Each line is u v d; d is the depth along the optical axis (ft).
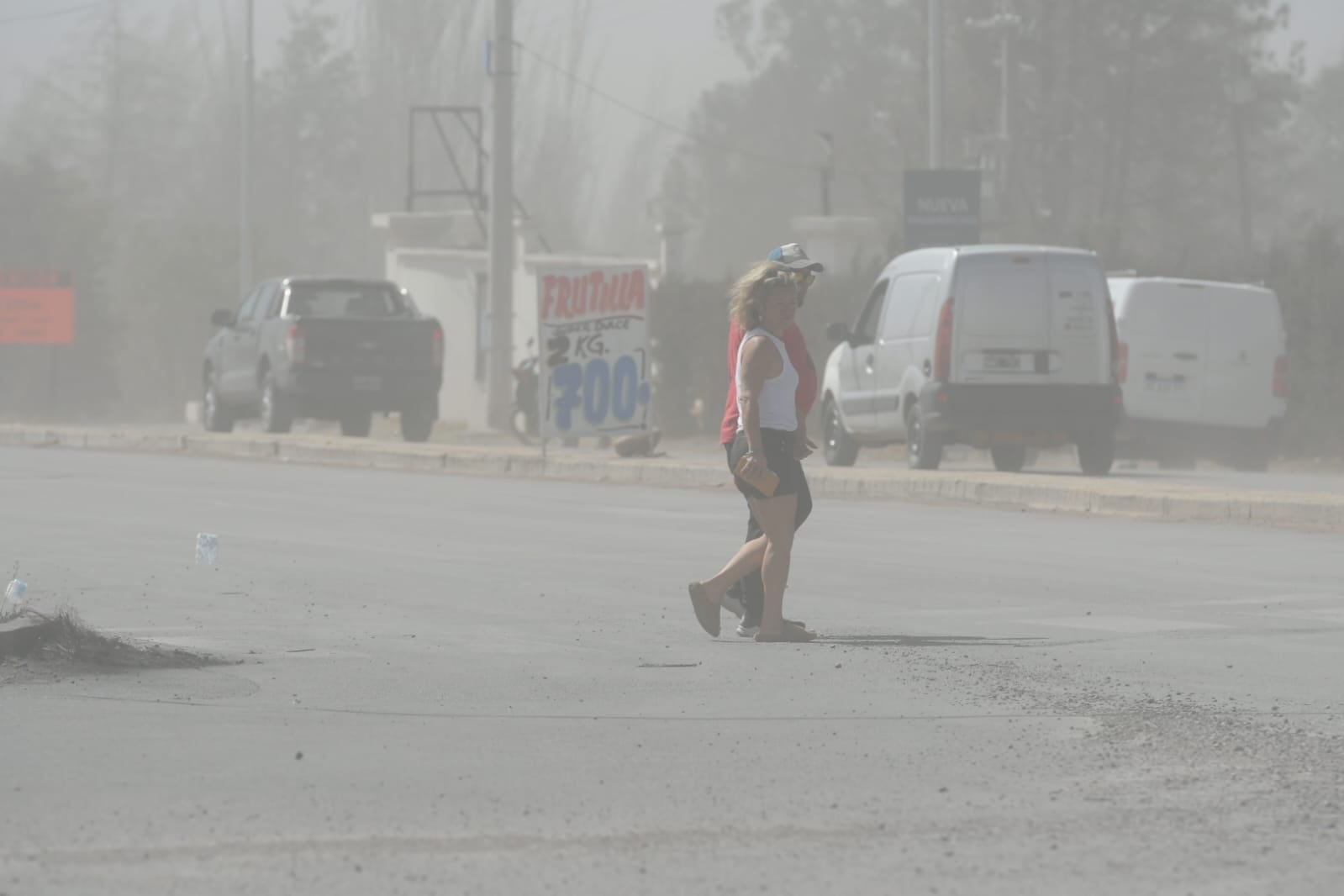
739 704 76.79
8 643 83.56
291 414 300.20
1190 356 244.83
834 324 232.32
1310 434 279.28
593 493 202.80
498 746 67.67
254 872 49.85
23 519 165.07
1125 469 256.52
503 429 354.54
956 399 208.95
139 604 108.47
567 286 232.94
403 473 238.48
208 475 229.66
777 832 54.70
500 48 348.38
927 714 74.54
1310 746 67.56
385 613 105.60
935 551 141.18
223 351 324.60
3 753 65.46
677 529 158.71
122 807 57.31
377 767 63.67
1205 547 144.46
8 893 47.60
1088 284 211.20
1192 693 79.46
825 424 240.94
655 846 52.95
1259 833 54.75
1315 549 143.13
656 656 90.07
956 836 54.29
